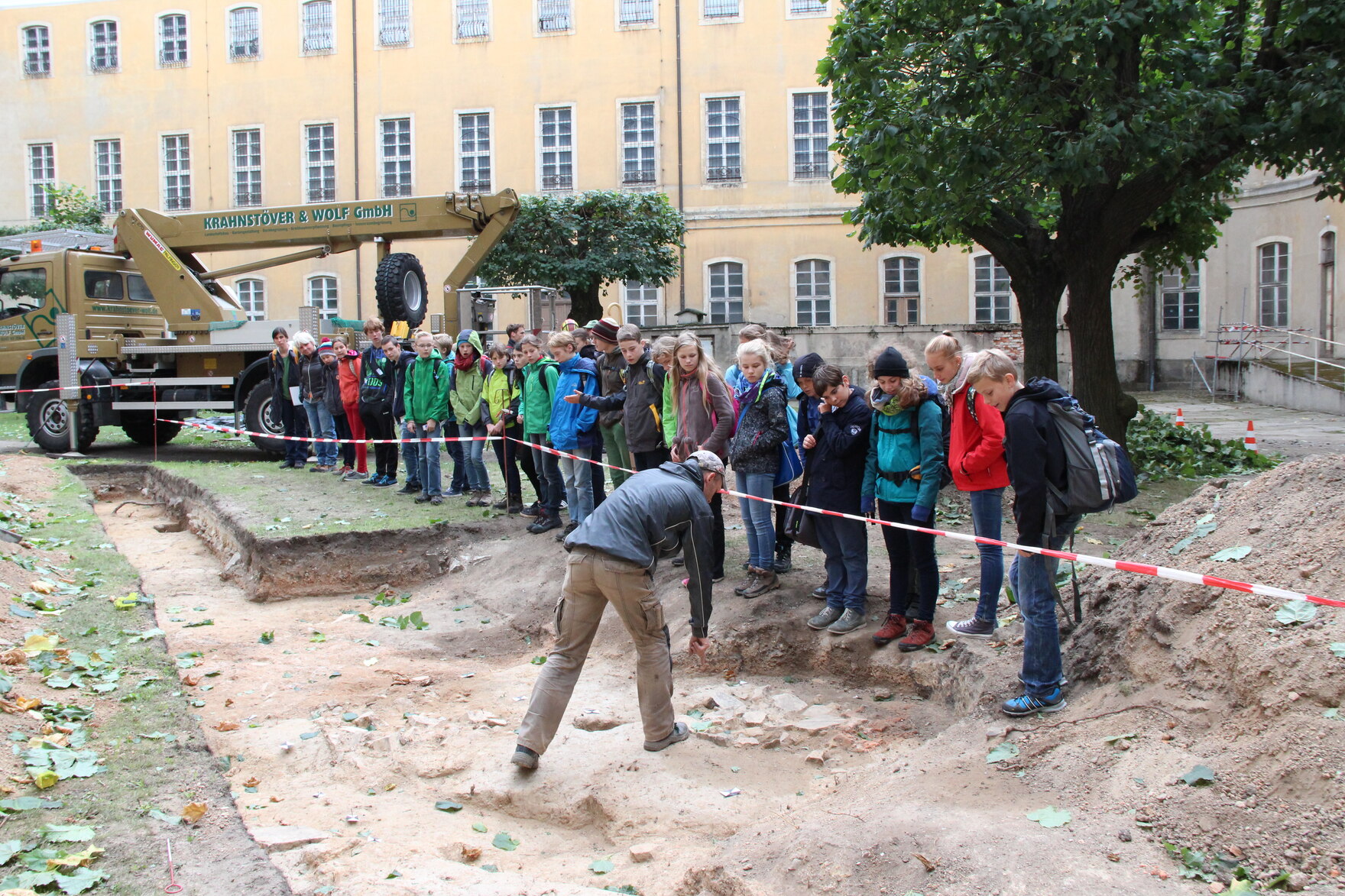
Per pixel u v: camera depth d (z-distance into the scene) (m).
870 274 26.03
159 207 28.42
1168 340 25.91
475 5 26.88
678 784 4.84
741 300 26.42
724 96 26.11
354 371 11.45
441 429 10.50
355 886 3.79
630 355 7.57
